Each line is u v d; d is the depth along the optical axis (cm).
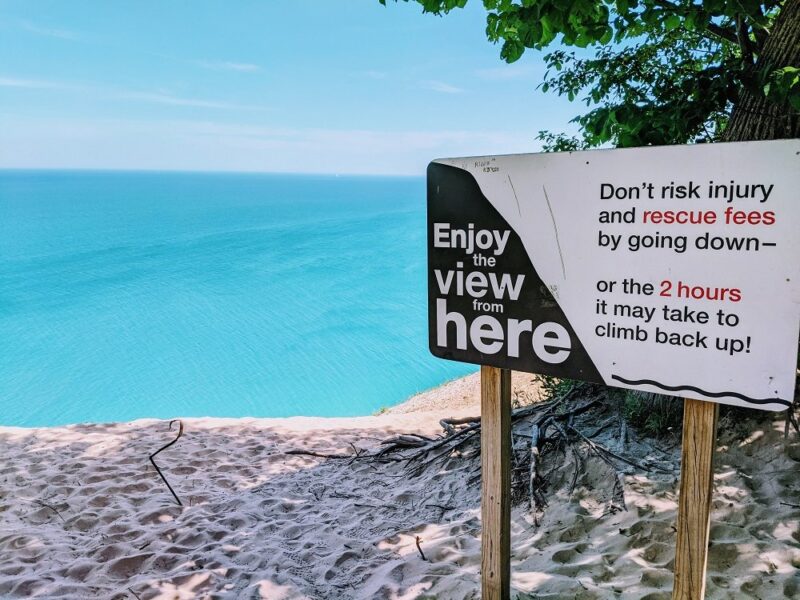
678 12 382
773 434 397
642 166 188
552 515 376
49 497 513
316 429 754
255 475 570
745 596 263
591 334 206
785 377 171
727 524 322
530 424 514
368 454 602
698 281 182
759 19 346
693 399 190
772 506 335
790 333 169
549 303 214
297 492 514
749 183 170
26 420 1703
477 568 331
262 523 441
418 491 479
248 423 792
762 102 389
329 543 398
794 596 259
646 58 521
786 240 166
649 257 191
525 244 216
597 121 443
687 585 198
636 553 311
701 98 415
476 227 228
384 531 409
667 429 435
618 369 201
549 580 298
